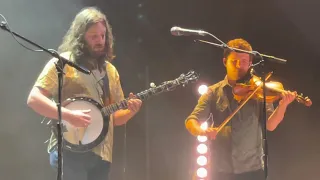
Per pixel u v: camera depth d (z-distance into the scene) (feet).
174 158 19.02
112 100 10.96
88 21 10.54
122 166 18.78
